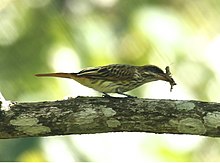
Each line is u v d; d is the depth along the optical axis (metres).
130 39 14.69
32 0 15.21
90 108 10.21
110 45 14.70
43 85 14.05
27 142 13.10
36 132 10.18
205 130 10.21
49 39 14.77
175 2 15.59
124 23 14.95
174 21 14.72
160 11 14.80
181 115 10.21
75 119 10.16
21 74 14.20
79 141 13.16
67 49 14.54
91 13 15.40
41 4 15.24
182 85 14.31
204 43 15.09
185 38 14.80
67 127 10.18
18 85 14.09
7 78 14.16
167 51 14.49
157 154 13.39
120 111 10.20
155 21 14.62
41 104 10.25
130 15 15.01
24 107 10.22
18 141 13.11
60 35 14.86
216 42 15.11
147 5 15.04
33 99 13.94
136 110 10.21
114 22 15.09
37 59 14.39
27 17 15.00
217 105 10.30
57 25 15.03
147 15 14.74
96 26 15.02
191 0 15.71
